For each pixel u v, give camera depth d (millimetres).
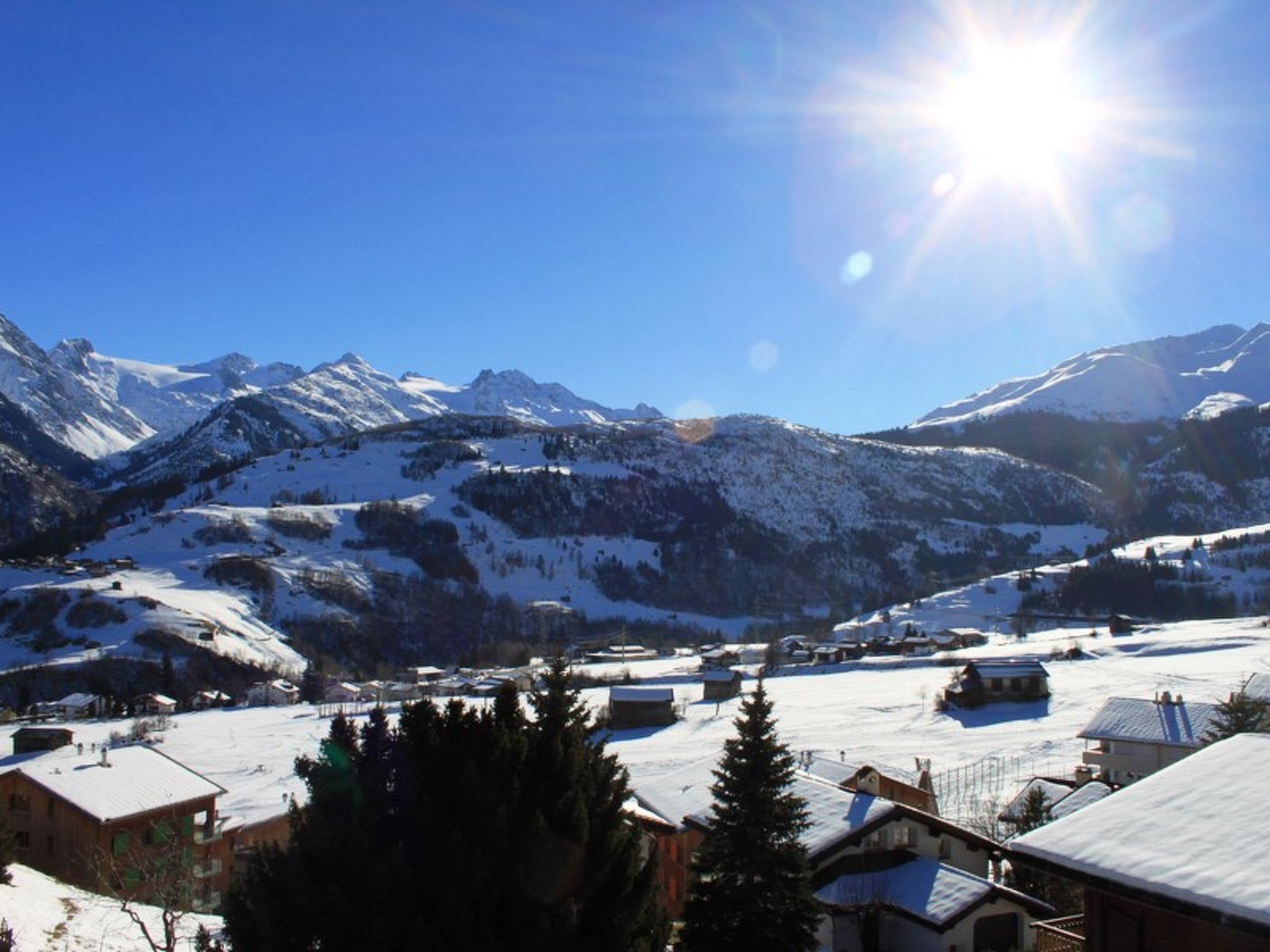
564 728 16984
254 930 14758
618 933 15164
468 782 15117
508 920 14695
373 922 13789
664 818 36781
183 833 34656
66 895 29453
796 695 103312
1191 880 10320
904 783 45031
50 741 73688
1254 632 126625
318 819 14602
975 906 28391
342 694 128375
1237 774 12523
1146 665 105688
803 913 22438
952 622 186875
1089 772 53500
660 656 172250
